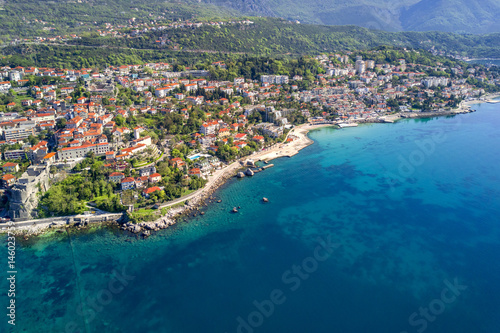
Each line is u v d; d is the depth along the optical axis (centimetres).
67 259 17600
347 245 19175
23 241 18875
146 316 14500
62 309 14688
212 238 19550
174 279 16488
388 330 13975
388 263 17775
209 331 13812
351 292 15925
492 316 14750
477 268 17438
